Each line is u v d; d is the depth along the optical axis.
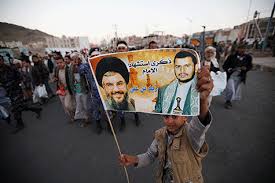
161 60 1.04
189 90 0.99
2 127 4.71
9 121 4.90
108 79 1.17
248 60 4.37
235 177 2.31
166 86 1.05
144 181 2.39
